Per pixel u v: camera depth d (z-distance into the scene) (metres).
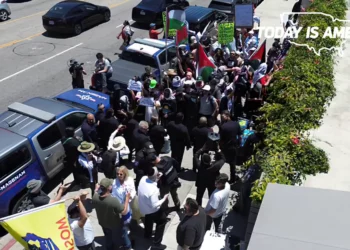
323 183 7.53
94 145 8.18
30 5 23.61
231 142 8.47
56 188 8.98
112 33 19.14
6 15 20.69
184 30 12.48
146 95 10.01
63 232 5.34
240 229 7.55
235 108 10.89
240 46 14.79
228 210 8.04
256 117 9.40
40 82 14.30
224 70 11.62
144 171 7.40
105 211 6.36
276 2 23.58
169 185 7.32
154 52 12.58
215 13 17.62
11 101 12.95
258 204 5.92
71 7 18.62
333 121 9.41
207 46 13.95
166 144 9.60
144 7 19.58
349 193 4.78
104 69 11.81
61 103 9.38
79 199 6.01
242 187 7.65
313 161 6.72
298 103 8.07
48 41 17.98
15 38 18.27
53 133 8.48
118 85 10.95
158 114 10.09
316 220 4.35
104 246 7.39
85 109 9.91
